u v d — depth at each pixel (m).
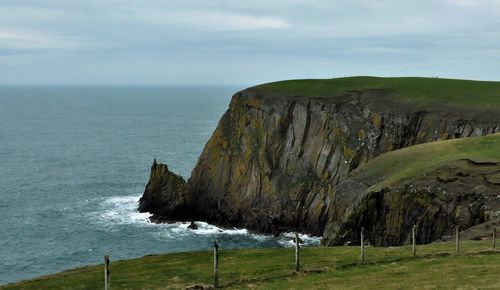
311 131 96.06
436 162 66.00
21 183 126.69
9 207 103.12
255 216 92.38
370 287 27.91
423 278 29.44
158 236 86.12
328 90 105.44
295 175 93.31
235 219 94.94
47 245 80.44
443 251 37.25
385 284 28.44
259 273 33.12
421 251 37.81
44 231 87.62
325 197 88.50
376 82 115.94
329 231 68.00
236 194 96.31
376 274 31.44
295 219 89.31
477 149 70.00
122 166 153.62
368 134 92.44
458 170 60.88
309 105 97.69
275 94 102.94
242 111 103.75
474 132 86.69
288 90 106.75
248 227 92.69
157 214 96.94
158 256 42.72
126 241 83.00
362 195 65.56
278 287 29.34
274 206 91.38
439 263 33.50
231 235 88.00
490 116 89.12
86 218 95.69
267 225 90.62
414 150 76.75
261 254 40.41
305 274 32.41
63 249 78.62
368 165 77.06
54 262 73.12
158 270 36.47
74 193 116.31
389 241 59.97
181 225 93.62
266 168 95.06
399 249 39.53
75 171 144.25
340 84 111.88
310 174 92.38
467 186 57.59
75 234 86.06
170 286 30.86
